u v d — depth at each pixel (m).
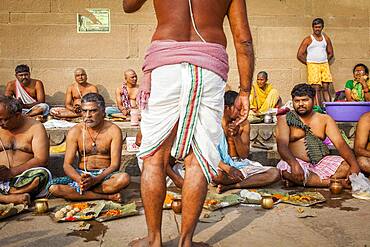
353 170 4.21
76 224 3.11
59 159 4.85
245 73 2.48
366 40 8.55
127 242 2.72
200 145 2.33
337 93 7.95
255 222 3.14
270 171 4.30
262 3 8.34
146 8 8.16
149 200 2.39
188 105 2.28
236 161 4.48
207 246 2.58
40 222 3.20
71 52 8.05
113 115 6.87
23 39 7.94
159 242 2.44
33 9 7.95
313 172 4.37
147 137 2.37
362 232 2.88
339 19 8.48
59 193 3.72
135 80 7.15
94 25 8.08
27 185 3.74
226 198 3.80
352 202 3.74
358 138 4.54
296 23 8.41
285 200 3.73
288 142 4.52
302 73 8.43
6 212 3.28
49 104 8.01
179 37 2.32
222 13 2.42
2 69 7.90
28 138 3.97
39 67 7.99
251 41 2.46
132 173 5.06
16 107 3.83
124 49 8.15
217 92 2.35
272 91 7.19
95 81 8.12
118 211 3.37
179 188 4.36
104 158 4.10
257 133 5.96
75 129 4.07
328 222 3.12
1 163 3.92
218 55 2.33
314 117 4.57
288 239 2.75
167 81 2.28
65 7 8.02
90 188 3.80
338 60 8.50
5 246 2.69
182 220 2.39
